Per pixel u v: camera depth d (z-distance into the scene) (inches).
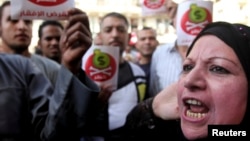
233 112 34.7
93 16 902.4
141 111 50.6
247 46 35.4
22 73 65.3
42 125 61.3
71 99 56.6
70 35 56.0
